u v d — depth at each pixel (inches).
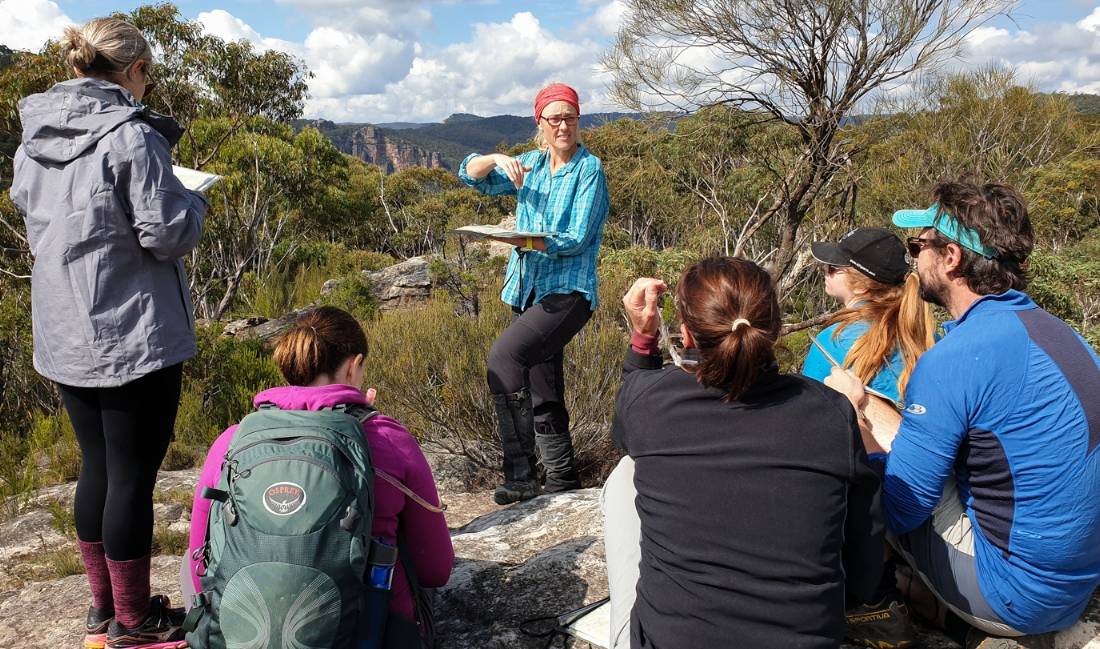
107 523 80.7
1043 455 61.3
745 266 59.8
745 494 56.9
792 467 56.6
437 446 200.8
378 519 67.9
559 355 136.5
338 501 60.4
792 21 328.5
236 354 296.2
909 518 68.0
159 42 609.3
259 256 660.1
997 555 65.7
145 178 75.2
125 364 77.1
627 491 77.0
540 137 132.6
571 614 87.7
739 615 55.8
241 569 58.2
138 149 75.2
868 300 83.3
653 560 60.6
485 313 215.6
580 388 189.6
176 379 83.0
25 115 77.5
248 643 56.9
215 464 68.9
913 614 81.0
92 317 76.0
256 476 60.7
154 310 78.8
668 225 556.1
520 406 129.3
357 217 1171.3
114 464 80.5
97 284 75.6
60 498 186.5
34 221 77.7
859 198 520.1
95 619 87.2
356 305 504.4
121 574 82.3
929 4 316.5
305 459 61.3
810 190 385.7
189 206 79.0
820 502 56.2
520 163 128.6
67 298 76.0
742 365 55.7
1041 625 66.7
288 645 56.9
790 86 349.1
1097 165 692.1
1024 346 62.1
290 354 73.4
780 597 55.1
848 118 352.5
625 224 685.3
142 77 83.3
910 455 66.2
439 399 195.3
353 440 64.8
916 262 72.2
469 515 153.4
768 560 55.8
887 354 80.0
